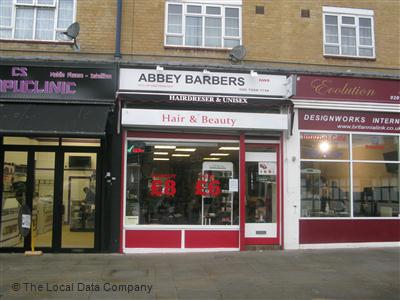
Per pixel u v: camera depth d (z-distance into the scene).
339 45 12.80
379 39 12.96
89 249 11.35
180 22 12.24
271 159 12.26
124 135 11.55
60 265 9.88
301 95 12.23
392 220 12.59
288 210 12.08
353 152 12.57
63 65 11.37
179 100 11.55
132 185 11.63
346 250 11.85
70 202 11.44
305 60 12.45
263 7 12.48
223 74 11.87
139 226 11.51
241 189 11.89
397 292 7.91
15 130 10.29
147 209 11.64
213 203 11.92
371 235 12.41
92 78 11.41
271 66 12.27
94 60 11.47
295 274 9.16
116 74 11.47
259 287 8.16
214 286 8.21
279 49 12.38
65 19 11.87
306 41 12.53
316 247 12.11
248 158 12.20
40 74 11.34
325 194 12.34
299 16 12.60
